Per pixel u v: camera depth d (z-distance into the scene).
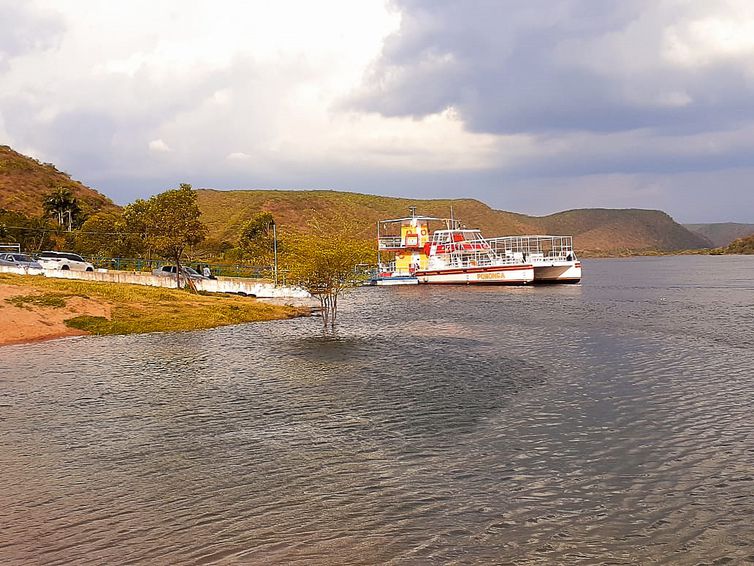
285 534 10.29
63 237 97.12
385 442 15.26
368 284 96.69
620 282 99.38
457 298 67.44
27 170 154.25
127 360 27.56
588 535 10.27
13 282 46.03
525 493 11.99
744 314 44.94
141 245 82.44
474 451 14.51
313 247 39.75
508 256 96.31
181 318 41.38
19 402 19.55
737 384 21.00
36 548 9.79
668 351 28.20
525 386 21.39
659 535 10.26
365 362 26.66
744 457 13.81
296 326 41.16
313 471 13.24
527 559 9.49
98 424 16.98
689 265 198.12
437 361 26.73
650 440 15.12
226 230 188.75
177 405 19.11
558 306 54.84
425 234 102.38
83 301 42.03
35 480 12.77
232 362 26.94
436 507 11.36
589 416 17.34
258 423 17.05
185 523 10.71
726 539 10.09
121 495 11.95
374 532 10.37
